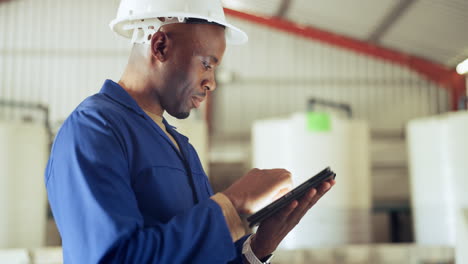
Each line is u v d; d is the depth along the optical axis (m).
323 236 3.82
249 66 7.83
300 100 7.77
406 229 6.26
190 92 0.94
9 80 7.62
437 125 4.18
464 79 7.38
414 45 7.22
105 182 0.75
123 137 0.83
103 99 0.91
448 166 4.08
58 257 3.23
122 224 0.72
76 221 0.74
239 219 0.78
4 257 3.14
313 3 6.86
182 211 0.87
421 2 5.77
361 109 7.75
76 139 0.79
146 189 0.84
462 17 5.77
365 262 3.53
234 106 7.72
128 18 0.94
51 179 0.82
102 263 0.72
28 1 7.82
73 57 7.70
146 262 0.71
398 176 7.25
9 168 3.75
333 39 7.80
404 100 7.71
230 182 6.08
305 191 0.81
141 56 0.95
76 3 7.83
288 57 7.86
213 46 0.94
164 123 1.05
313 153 4.10
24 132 3.88
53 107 7.57
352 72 7.81
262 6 7.54
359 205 4.11
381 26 6.95
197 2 0.93
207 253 0.73
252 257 0.91
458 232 3.24
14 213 3.77
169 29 0.92
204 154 4.54
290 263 3.46
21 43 7.71
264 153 4.45
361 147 4.19
